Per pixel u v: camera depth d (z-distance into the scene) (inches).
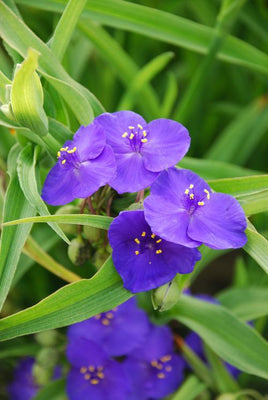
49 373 17.3
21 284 20.9
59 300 13.6
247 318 18.1
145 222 13.3
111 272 13.7
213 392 17.7
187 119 20.8
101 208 14.5
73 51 20.7
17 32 14.4
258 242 13.3
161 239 13.4
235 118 23.0
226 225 13.3
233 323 15.7
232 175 18.0
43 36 21.6
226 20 18.1
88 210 14.8
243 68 22.9
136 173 13.7
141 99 20.1
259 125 21.1
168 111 20.2
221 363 16.8
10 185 14.4
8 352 18.0
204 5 22.3
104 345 17.0
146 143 13.8
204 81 19.5
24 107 13.6
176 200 13.4
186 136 13.7
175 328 18.5
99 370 17.1
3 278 13.7
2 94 14.3
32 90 13.5
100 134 13.6
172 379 17.4
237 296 18.6
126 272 13.4
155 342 17.2
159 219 13.1
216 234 13.3
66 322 13.6
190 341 17.9
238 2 17.9
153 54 24.6
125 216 13.1
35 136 14.5
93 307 13.7
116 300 13.7
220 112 23.1
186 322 16.1
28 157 14.6
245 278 19.5
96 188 13.4
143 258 13.5
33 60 12.9
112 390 17.2
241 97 23.4
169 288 13.7
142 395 17.4
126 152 13.9
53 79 14.0
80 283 13.6
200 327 15.9
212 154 21.1
